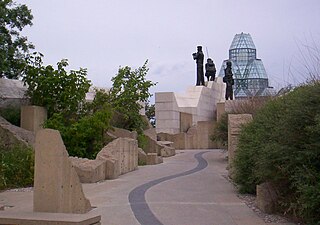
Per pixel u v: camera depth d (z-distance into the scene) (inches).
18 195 577.9
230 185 687.1
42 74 997.2
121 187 666.8
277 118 455.2
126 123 1311.5
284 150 387.5
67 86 997.2
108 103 1129.4
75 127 936.3
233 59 3351.4
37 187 355.3
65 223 290.8
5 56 973.8
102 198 547.5
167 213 447.2
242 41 3356.3
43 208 352.2
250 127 612.4
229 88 2541.8
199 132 2146.9
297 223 394.9
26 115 934.4
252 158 538.3
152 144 1519.4
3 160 685.9
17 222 300.4
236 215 438.9
